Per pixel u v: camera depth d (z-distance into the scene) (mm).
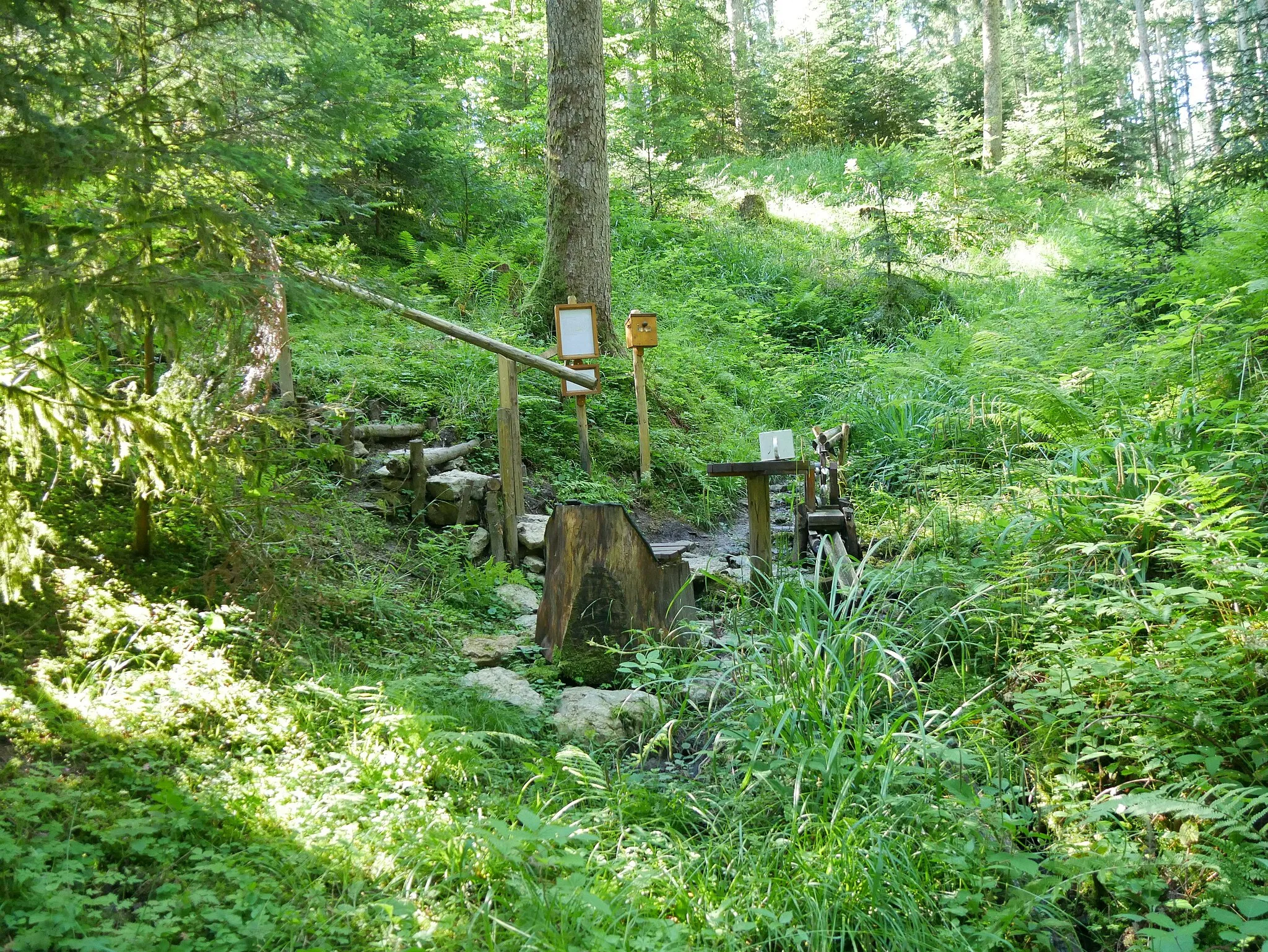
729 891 2980
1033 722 3912
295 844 2799
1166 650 3559
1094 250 14781
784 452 5848
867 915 2857
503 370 6355
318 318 4609
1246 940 2455
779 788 3408
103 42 3656
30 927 2184
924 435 8008
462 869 2852
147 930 2244
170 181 3615
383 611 4809
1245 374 5949
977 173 19188
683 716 4395
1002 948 2807
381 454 6449
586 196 9758
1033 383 6711
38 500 4156
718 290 13516
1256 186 9664
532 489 7180
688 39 20031
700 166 21375
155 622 3793
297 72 4234
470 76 16766
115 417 3260
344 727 3635
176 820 2711
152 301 3129
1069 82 22734
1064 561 4566
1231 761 3291
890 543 5711
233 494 4395
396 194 11344
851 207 18766
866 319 13203
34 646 3469
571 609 4750
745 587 5406
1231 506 4594
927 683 4340
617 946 2490
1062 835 3270
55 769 2803
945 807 3291
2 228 3051
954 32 40312
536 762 3686
